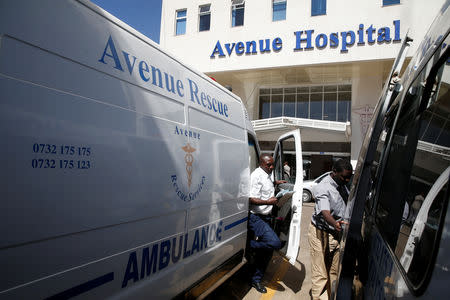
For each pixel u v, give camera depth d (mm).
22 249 1267
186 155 2305
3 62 1213
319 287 3029
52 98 1385
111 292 1689
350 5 12883
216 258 2793
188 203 2324
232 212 3088
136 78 1900
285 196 4020
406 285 949
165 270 2109
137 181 1831
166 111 2131
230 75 15492
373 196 1958
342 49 12852
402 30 12188
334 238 2959
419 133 1279
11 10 1256
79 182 1487
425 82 1313
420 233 1008
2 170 1191
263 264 3635
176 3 15977
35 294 1316
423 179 1127
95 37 1646
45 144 1342
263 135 15633
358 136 13930
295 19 13672
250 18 14414
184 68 2473
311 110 16234
